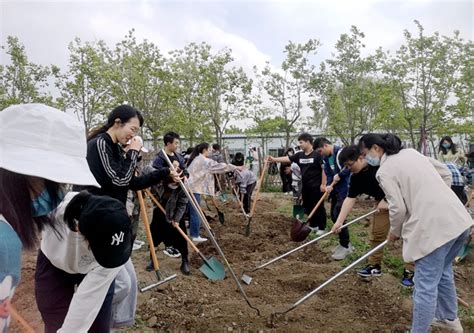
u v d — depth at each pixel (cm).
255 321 404
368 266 529
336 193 676
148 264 564
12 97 1420
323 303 455
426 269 342
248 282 512
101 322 242
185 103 1806
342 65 1689
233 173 1058
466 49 1485
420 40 1502
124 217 175
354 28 1645
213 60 1781
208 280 523
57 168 141
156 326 392
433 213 336
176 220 538
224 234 802
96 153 311
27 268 485
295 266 585
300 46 1720
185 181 549
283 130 1970
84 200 181
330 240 723
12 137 140
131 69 1658
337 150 677
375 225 521
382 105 1609
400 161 357
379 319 420
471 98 1515
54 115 149
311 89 1744
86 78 1567
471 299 474
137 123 329
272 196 1510
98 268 202
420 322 340
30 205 140
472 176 926
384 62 1605
